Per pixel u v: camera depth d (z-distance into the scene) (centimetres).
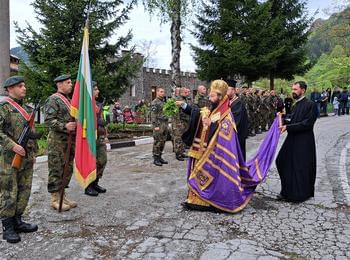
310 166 639
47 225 527
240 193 578
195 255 431
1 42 992
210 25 2514
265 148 650
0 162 468
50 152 576
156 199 651
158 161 962
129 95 4356
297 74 2727
